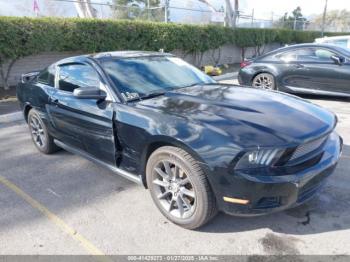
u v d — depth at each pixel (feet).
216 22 56.95
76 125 12.27
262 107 9.82
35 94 14.73
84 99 11.46
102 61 12.11
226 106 9.78
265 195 7.98
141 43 36.70
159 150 9.29
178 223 9.45
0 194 11.82
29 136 18.60
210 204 8.66
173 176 9.35
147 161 10.02
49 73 14.49
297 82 25.45
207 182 8.49
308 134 8.54
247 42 55.01
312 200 10.62
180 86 12.32
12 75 30.22
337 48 24.07
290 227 9.30
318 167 8.59
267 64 26.76
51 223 9.89
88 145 12.12
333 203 10.44
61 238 9.17
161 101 10.57
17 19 26.99
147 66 12.73
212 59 50.70
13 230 9.60
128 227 9.58
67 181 12.70
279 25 79.30
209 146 8.18
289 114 9.50
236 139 8.07
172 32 39.81
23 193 11.85
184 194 9.18
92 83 11.81
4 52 26.84
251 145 7.91
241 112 9.34
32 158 15.19
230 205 8.32
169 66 13.41
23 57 29.58
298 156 8.45
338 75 23.45
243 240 8.82
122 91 11.07
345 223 9.41
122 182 12.46
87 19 31.68
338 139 10.41
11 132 19.48
